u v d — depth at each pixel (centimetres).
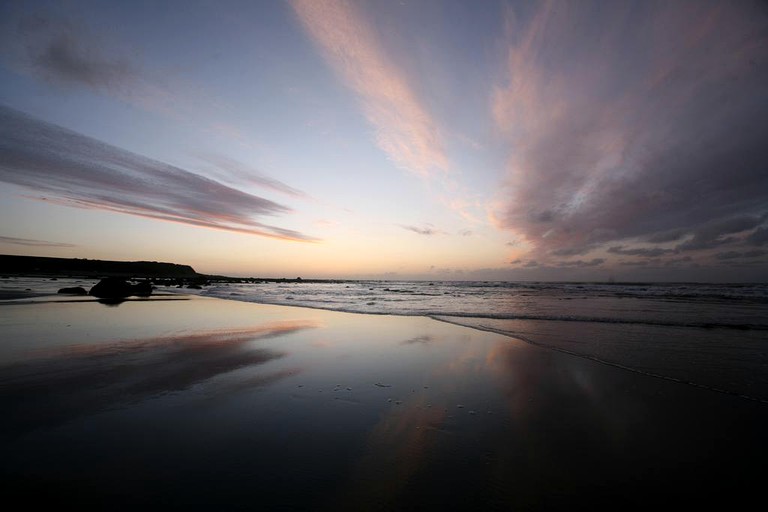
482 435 370
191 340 845
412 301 2450
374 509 246
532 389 520
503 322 1256
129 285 2388
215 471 287
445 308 1870
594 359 699
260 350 752
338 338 909
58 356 657
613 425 398
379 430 375
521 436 369
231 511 238
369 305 2059
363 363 655
